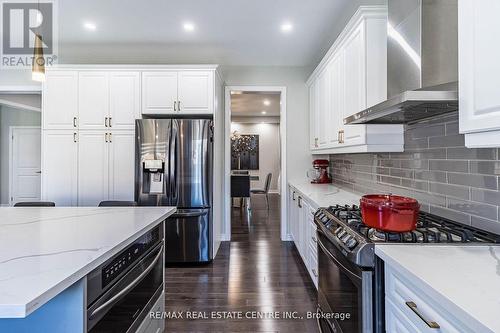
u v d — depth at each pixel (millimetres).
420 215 1670
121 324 1271
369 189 2672
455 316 718
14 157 5746
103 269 1101
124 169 3529
